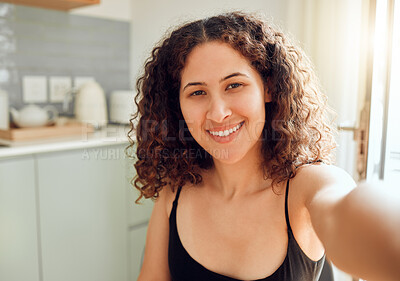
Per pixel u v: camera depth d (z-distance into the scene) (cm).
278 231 78
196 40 75
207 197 89
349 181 67
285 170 78
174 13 259
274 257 77
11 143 196
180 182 93
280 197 79
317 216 51
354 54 186
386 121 105
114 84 286
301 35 198
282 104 81
